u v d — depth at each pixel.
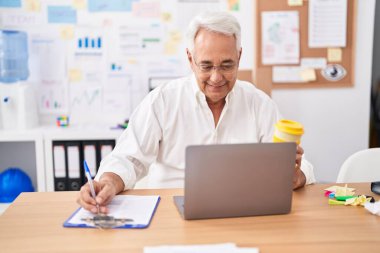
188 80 1.69
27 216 1.11
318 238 0.97
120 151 1.55
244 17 2.69
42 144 2.40
